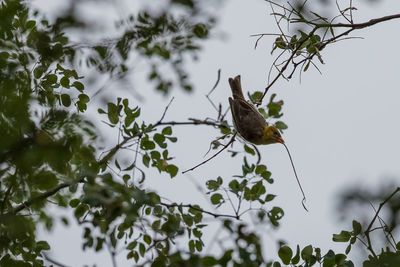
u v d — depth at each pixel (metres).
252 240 7.21
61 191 8.89
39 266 8.54
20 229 7.70
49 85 8.65
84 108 9.02
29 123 6.82
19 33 8.69
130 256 8.57
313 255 8.20
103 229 8.03
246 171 9.20
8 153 6.61
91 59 9.88
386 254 7.15
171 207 8.88
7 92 7.01
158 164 9.03
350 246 7.95
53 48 8.84
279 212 8.38
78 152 7.30
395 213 6.83
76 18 9.13
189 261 7.27
